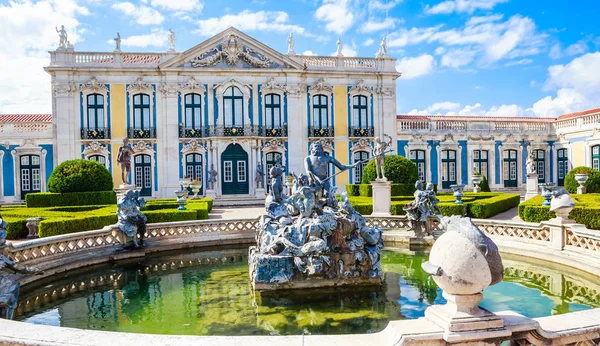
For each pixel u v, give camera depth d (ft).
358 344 11.89
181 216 51.57
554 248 35.88
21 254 31.78
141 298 29.22
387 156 81.05
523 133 111.65
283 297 28.48
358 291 29.60
